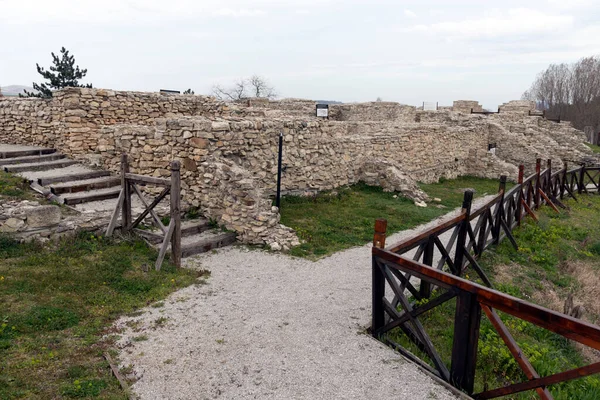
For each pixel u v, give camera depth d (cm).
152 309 538
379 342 483
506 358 466
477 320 384
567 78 5181
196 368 420
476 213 725
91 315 507
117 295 559
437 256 820
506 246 938
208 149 878
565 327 313
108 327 488
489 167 2008
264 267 705
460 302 393
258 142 1013
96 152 1085
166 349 450
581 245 1054
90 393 373
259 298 586
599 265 948
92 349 440
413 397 387
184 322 509
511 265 846
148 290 585
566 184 1590
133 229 732
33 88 2355
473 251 845
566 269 893
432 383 409
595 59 5044
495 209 899
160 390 386
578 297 778
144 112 1223
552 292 762
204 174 871
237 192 817
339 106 2436
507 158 2208
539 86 5688
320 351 458
